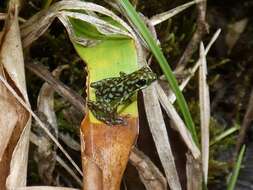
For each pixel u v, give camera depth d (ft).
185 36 1.36
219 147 1.34
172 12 1.14
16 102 1.03
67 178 1.22
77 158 1.22
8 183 1.00
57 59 1.26
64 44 1.26
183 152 1.16
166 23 1.33
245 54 1.46
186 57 1.24
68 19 1.02
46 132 1.08
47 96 1.12
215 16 1.48
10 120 1.02
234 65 1.46
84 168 0.99
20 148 1.01
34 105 1.22
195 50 1.31
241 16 1.49
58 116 1.20
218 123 1.39
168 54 1.34
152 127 1.08
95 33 1.03
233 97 1.42
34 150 1.17
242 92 1.42
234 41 1.46
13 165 1.00
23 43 1.08
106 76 1.01
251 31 1.48
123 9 1.08
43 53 1.26
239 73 1.45
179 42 1.36
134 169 1.13
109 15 1.02
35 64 1.11
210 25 1.46
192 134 1.07
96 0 1.20
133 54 1.01
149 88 1.07
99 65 1.01
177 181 1.09
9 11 1.05
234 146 1.35
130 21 1.07
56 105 1.21
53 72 1.16
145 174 1.08
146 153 1.14
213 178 1.30
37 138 1.12
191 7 1.36
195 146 1.10
